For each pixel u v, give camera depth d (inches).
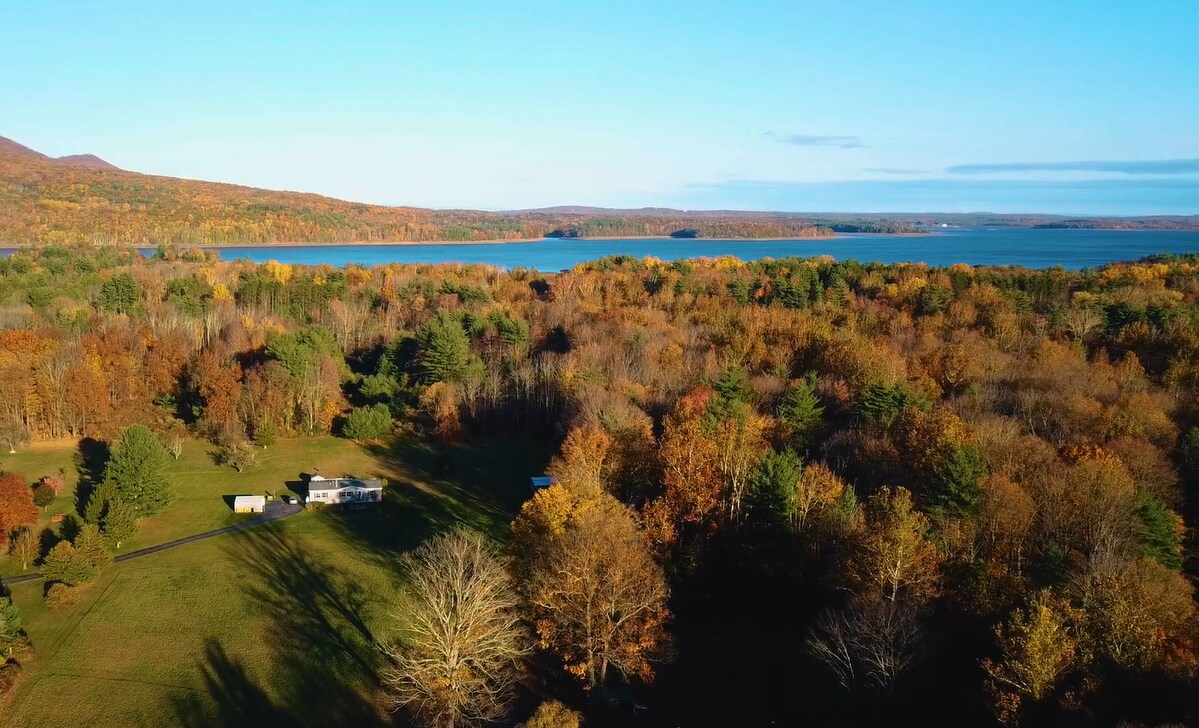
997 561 2078.0
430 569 1945.1
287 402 4168.3
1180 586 1824.6
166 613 2369.6
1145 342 4242.1
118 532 2800.2
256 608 2405.3
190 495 3329.2
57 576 2495.1
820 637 2078.0
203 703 1948.8
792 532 2335.1
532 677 1977.1
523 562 2140.7
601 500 2345.0
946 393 3710.6
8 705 1931.6
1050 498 2274.9
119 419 4023.1
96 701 1952.5
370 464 3752.5
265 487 3442.4
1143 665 1553.9
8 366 3828.7
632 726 1802.4
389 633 2258.9
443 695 1743.4
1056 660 1563.7
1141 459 2519.7
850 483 2768.2
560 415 4005.9
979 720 1685.5
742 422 2829.7
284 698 1971.0
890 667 1782.7
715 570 2425.0
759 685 1964.8
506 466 3732.8
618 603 1920.5
